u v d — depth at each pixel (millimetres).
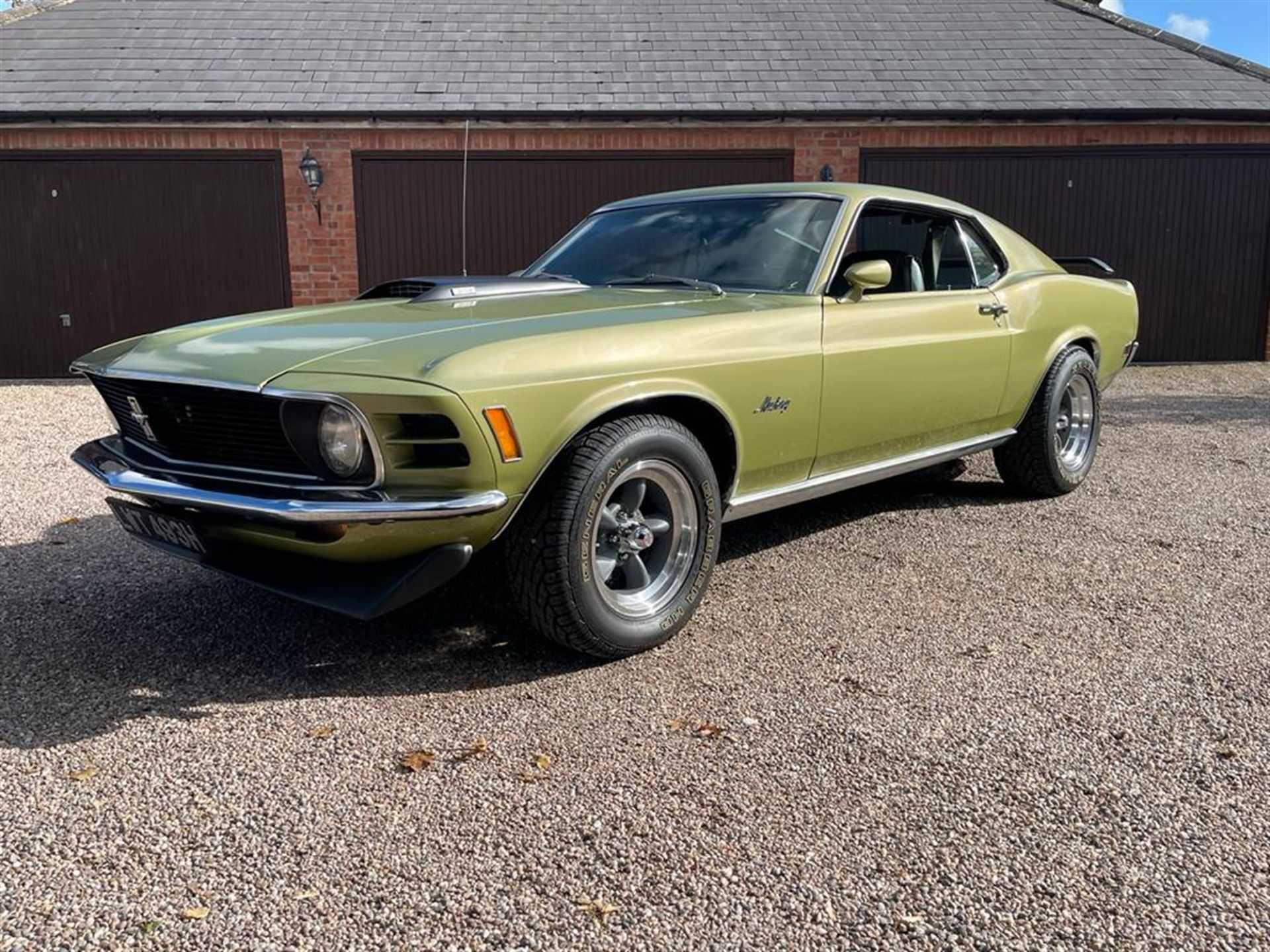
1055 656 3301
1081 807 2383
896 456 4375
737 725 2795
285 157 11461
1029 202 12078
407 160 11594
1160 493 5641
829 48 12992
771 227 4188
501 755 2623
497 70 12250
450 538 2863
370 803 2389
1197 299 12328
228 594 3904
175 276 11562
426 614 3664
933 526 4898
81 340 11562
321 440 2803
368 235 11695
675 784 2477
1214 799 2420
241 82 11703
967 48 13047
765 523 4961
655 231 4418
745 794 2432
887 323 4086
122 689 3029
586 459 3008
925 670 3188
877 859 2170
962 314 4504
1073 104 11781
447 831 2273
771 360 3561
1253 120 11820
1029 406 5156
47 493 5711
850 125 11695
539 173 11742
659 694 3006
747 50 12906
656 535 3332
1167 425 8055
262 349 3076
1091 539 4672
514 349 2900
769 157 11867
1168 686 3062
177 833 2258
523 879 2102
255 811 2348
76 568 4254
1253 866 2146
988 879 2104
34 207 11305
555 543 2980
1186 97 11961
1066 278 5328
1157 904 2018
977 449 4879
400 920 1968
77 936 1911
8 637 3453
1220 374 11477
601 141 11695
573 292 3883
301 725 2791
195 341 3305
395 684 3076
